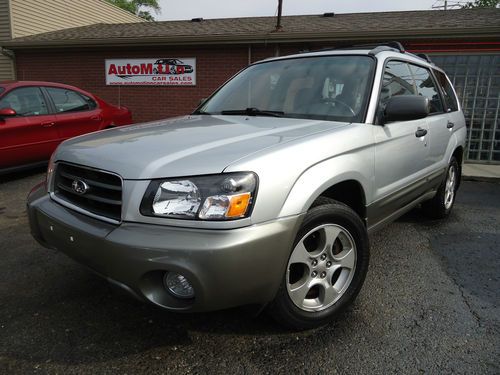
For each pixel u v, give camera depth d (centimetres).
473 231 441
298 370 216
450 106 471
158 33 1104
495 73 871
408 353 230
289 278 236
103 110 765
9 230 426
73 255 229
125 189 204
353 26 1001
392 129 305
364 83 303
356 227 256
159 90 1095
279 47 987
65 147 262
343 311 261
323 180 229
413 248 389
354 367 218
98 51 1122
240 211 194
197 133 255
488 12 1092
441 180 435
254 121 291
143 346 235
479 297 295
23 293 294
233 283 194
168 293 207
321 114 299
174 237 191
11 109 597
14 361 221
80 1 1511
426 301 288
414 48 891
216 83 1048
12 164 615
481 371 215
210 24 1238
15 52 1194
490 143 904
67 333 246
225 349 232
